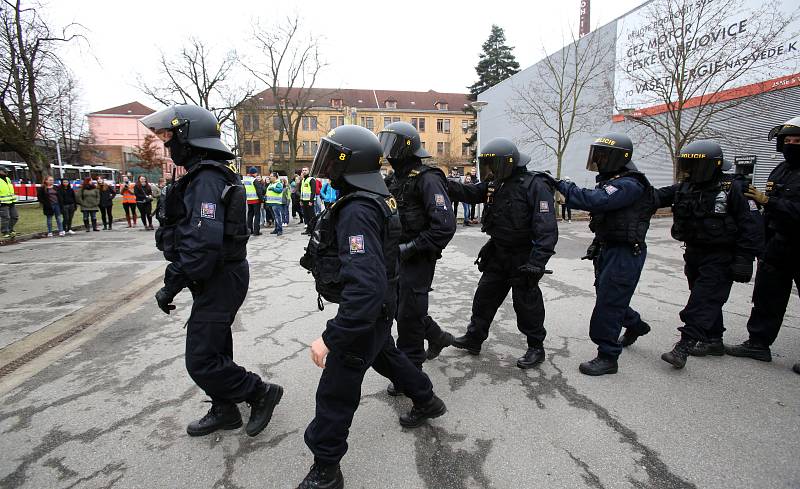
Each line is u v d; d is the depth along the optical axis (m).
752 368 3.44
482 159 3.30
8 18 21.12
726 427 2.62
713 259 3.43
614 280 3.25
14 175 27.05
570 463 2.30
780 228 3.35
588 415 2.77
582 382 3.23
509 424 2.69
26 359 3.72
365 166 2.05
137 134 73.31
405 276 3.05
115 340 4.15
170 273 2.30
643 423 2.67
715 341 3.69
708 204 3.36
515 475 2.22
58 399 3.03
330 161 2.01
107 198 14.11
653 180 16.22
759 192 3.24
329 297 2.09
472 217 13.90
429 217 2.96
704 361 3.59
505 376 3.34
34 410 2.89
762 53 11.71
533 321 3.43
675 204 3.61
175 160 2.46
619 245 3.27
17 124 22.61
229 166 2.49
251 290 6.00
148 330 4.43
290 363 3.57
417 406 2.62
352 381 2.02
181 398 3.04
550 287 5.95
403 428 2.65
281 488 2.15
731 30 12.64
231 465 2.32
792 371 3.38
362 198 1.95
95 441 2.54
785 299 3.48
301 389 3.14
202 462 2.34
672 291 5.73
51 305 5.35
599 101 17.88
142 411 2.87
